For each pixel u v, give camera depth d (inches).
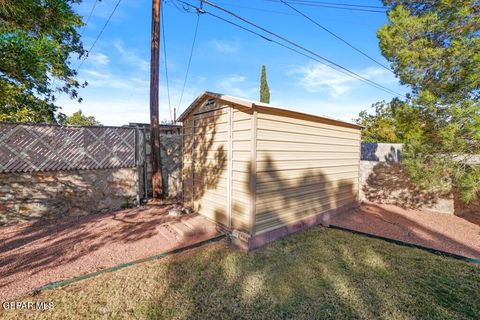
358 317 93.3
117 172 255.6
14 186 199.0
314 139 199.3
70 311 95.4
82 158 231.0
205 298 104.7
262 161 155.6
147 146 298.0
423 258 147.3
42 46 244.4
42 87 349.1
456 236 187.2
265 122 155.7
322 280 120.1
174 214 223.5
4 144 192.9
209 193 199.6
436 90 194.1
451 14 180.1
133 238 174.1
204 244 164.1
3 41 213.8
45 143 211.3
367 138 654.5
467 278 124.2
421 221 227.5
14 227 194.5
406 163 213.9
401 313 95.8
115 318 91.9
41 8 239.6
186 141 234.8
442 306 101.1
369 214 248.8
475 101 169.2
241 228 162.7
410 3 232.5
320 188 212.2
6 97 270.5
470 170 182.1
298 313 95.3
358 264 138.2
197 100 203.5
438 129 192.2
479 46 164.2
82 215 231.1
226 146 175.2
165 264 135.3
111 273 125.0
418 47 200.7
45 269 128.3
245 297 105.6
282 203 173.8
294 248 159.0
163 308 98.0
